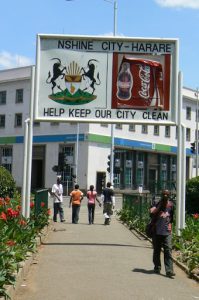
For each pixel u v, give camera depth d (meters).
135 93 15.63
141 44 15.68
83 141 59.53
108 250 14.55
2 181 22.73
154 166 70.81
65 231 19.67
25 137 15.55
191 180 20.81
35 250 12.80
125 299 8.70
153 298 8.87
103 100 15.61
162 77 15.70
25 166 15.55
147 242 16.86
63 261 12.45
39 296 8.73
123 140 64.50
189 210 20.58
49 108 15.59
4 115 68.00
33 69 15.55
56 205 24.20
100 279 10.38
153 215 11.39
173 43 15.70
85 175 58.88
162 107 15.66
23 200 15.47
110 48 15.66
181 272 11.64
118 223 24.78
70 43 15.63
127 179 65.75
